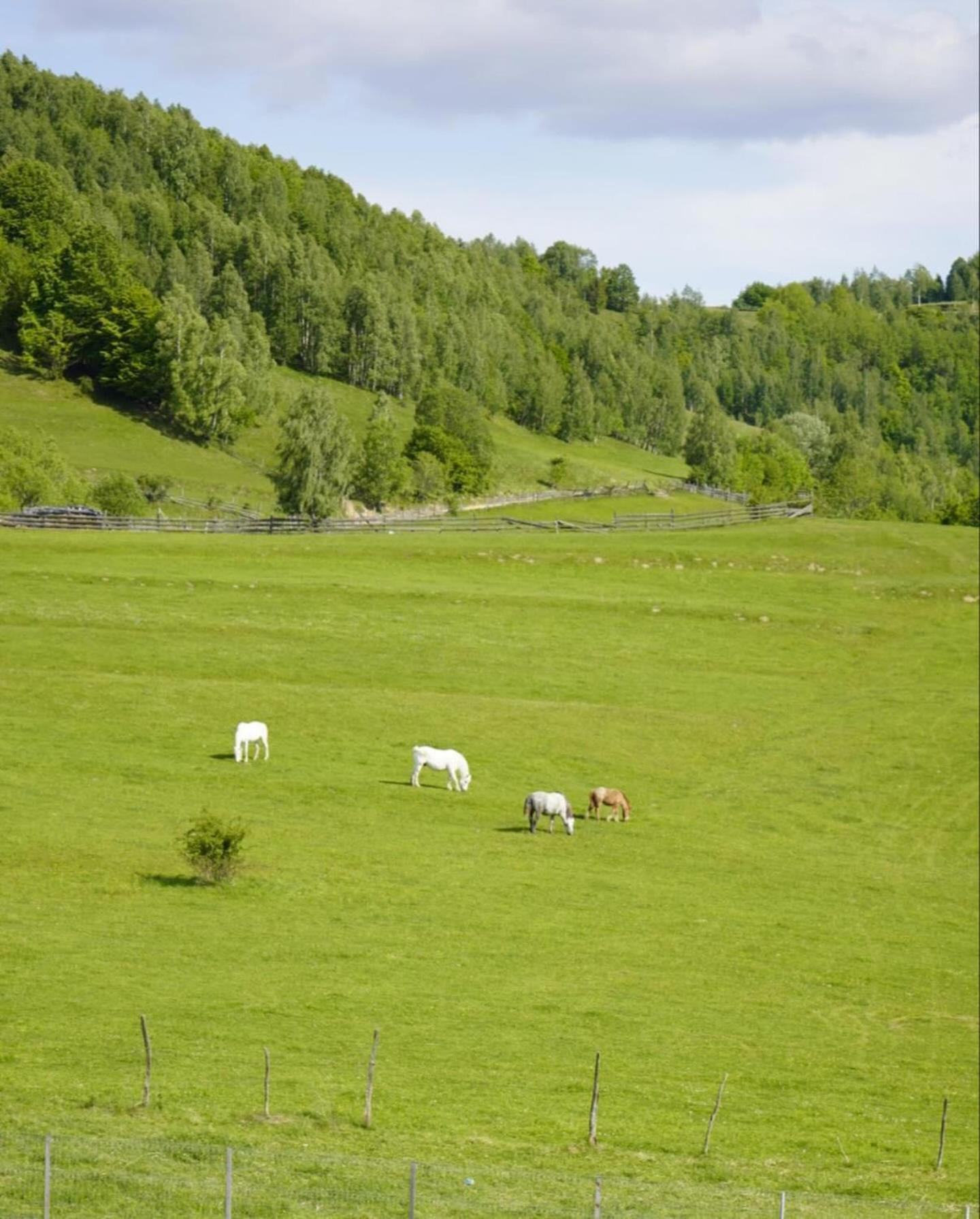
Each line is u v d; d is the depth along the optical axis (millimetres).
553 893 49125
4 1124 27844
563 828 57562
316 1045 34438
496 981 40469
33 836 49062
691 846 57031
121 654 76750
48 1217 23391
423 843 53344
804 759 71688
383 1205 25812
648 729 73625
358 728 68312
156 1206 24781
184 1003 36281
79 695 68125
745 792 65938
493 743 68188
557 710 74938
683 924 47531
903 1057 38438
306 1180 26609
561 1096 32938
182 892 45438
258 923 43312
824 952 46344
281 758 62531
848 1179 30188
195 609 86750
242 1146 28000
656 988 41312
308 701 71625
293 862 49250
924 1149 32375
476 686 78500
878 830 62188
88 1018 34562
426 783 61688
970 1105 35531
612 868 52844
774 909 50312
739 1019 39719
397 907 46000
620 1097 33250
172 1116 29156
